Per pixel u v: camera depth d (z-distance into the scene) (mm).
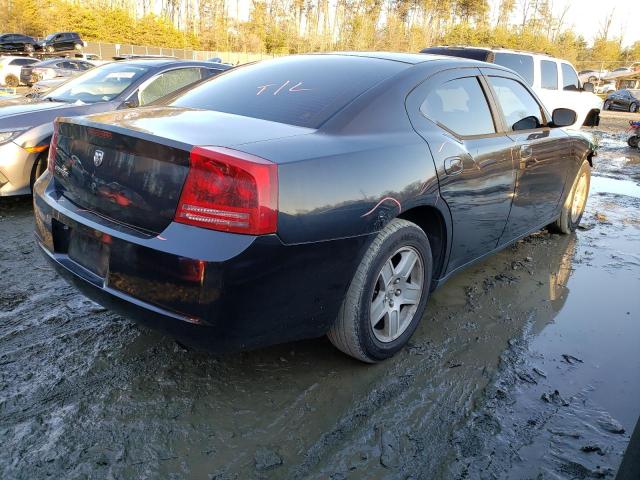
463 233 3250
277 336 2344
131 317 2314
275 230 2123
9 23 48156
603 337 3336
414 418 2475
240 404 2490
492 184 3395
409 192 2676
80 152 2537
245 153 2152
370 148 2561
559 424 2498
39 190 2816
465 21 60000
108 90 5961
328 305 2438
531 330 3375
